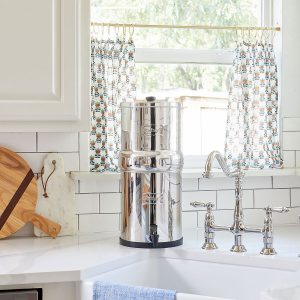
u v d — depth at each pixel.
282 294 1.76
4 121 2.28
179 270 2.30
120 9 2.88
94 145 2.69
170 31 2.93
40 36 2.26
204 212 2.78
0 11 2.23
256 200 2.83
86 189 2.66
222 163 2.26
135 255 2.23
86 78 2.33
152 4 2.91
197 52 2.93
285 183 2.86
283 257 2.15
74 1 2.28
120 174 2.56
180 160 2.36
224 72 2.96
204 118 2.94
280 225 2.86
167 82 2.92
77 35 2.29
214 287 2.24
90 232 2.67
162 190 2.31
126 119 2.34
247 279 2.19
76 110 2.30
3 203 2.50
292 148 2.91
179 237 2.38
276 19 2.95
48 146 2.63
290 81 2.90
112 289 1.90
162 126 2.30
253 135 2.84
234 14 2.98
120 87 2.70
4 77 2.24
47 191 2.60
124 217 2.37
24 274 1.91
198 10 2.95
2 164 2.53
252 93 2.83
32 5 2.25
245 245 2.39
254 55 2.84
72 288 2.00
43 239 2.52
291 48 2.90
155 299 1.84
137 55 2.87
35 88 2.26
